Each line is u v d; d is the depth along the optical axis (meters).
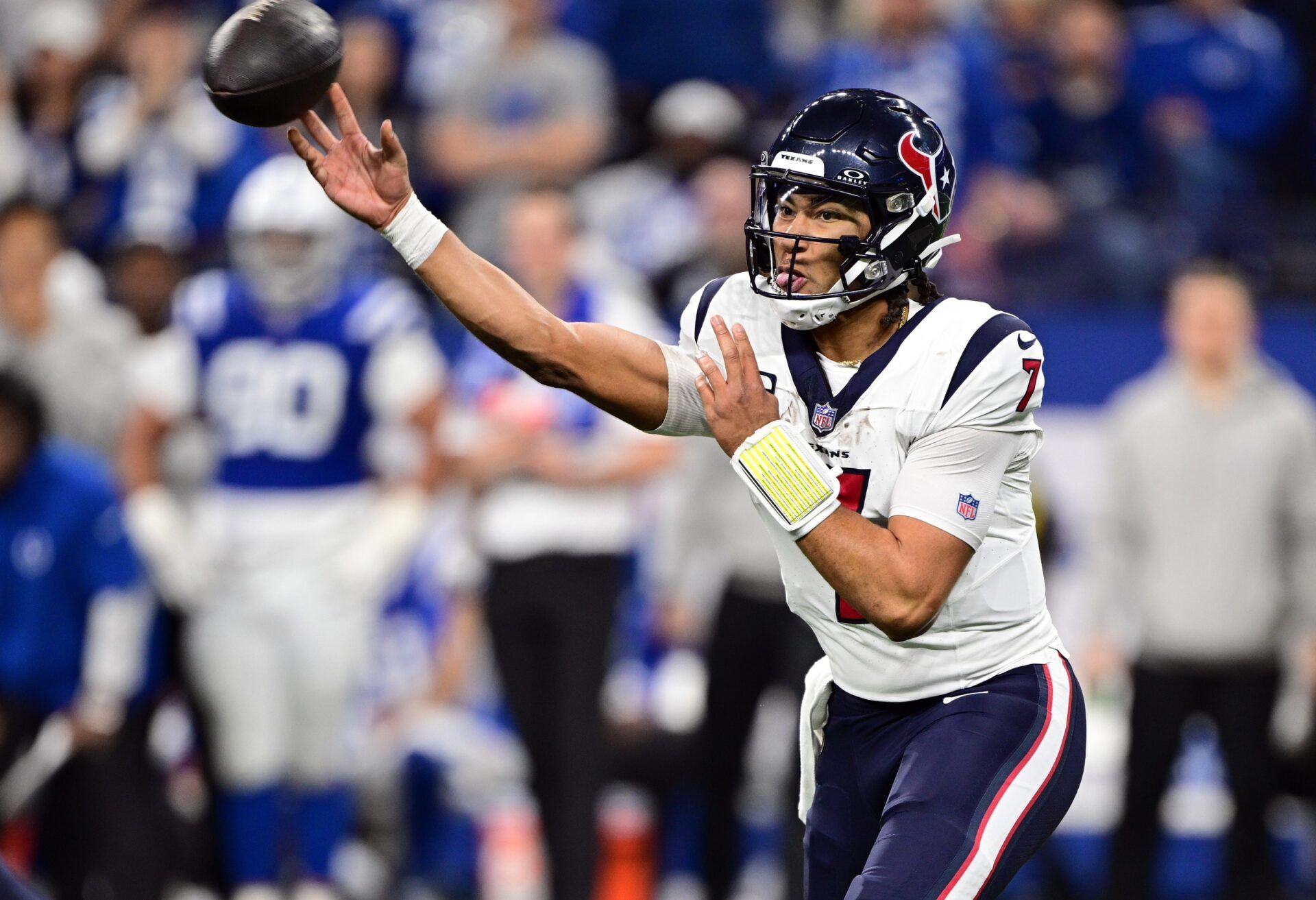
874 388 10.19
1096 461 23.42
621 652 22.41
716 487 20.34
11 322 21.16
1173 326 22.52
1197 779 22.20
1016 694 10.37
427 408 19.45
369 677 21.77
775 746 21.98
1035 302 24.77
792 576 10.63
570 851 19.08
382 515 19.50
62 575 18.52
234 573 19.16
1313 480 20.34
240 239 19.44
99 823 18.61
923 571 9.82
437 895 21.86
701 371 10.21
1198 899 22.08
